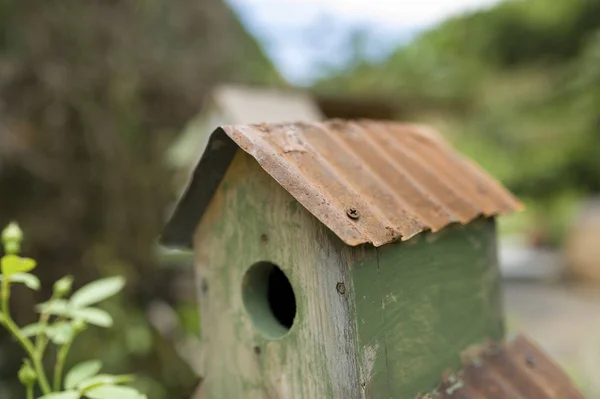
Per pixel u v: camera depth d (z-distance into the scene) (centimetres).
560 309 527
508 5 941
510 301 567
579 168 890
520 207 125
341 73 717
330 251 93
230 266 114
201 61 387
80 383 104
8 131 296
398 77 747
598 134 867
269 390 109
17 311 277
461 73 860
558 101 895
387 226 88
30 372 104
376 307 95
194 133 304
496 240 132
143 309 341
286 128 106
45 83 310
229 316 116
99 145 326
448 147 139
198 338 305
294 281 101
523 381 120
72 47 323
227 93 278
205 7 399
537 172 903
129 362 284
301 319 100
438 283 112
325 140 109
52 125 314
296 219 98
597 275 614
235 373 116
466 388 111
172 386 290
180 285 368
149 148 359
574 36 927
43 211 317
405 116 548
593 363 368
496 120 896
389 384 97
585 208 705
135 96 345
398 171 110
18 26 318
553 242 778
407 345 102
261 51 530
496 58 979
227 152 106
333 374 95
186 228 125
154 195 351
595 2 883
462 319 118
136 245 341
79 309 116
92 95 326
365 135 121
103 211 331
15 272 101
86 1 330
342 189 94
